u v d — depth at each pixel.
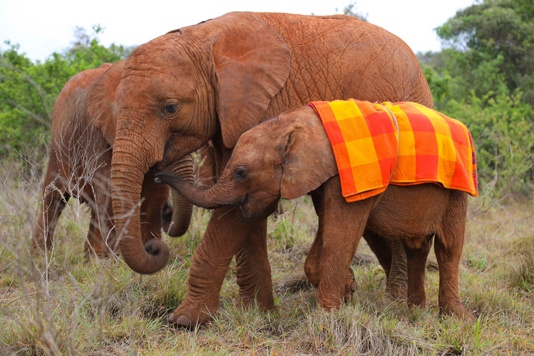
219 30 6.15
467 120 16.08
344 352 5.00
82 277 6.77
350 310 5.38
